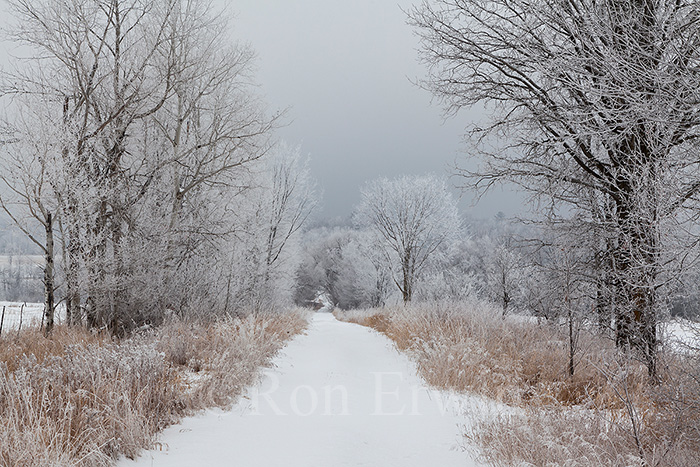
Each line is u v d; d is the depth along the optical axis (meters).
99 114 12.14
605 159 9.43
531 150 10.41
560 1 7.83
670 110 5.15
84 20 11.50
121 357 6.18
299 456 4.47
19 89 11.01
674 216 5.23
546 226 10.59
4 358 7.33
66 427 4.10
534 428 4.75
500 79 10.48
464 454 4.66
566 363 8.12
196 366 8.05
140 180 13.73
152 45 13.16
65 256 11.02
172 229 13.50
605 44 6.21
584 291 8.67
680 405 4.64
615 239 9.03
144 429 4.59
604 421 4.98
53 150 10.05
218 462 4.18
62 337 9.66
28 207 10.10
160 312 13.41
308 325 25.11
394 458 4.54
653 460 3.85
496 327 10.77
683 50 5.30
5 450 3.42
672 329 6.47
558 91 8.56
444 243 34.28
